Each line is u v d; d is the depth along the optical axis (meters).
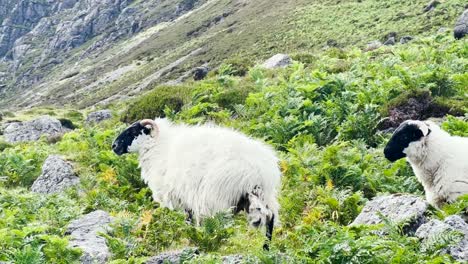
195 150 10.12
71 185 15.53
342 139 15.53
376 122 15.62
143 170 11.16
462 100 17.25
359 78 20.53
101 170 16.00
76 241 9.59
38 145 25.73
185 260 8.02
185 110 21.58
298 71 23.84
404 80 18.00
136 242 9.41
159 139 11.07
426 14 80.81
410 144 10.25
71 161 17.31
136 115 24.83
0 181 17.59
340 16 107.62
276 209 9.59
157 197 10.80
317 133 15.91
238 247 9.36
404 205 8.80
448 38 30.83
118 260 8.32
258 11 169.12
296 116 17.02
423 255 7.17
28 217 11.96
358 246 7.14
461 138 10.40
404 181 11.91
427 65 20.45
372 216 8.96
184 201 10.26
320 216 10.45
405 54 24.47
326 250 7.27
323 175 12.12
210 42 158.62
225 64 34.41
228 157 9.62
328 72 25.09
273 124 16.34
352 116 15.70
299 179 12.27
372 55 29.27
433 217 8.57
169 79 136.00
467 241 7.59
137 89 151.38
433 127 10.29
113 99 151.38
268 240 9.07
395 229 7.88
